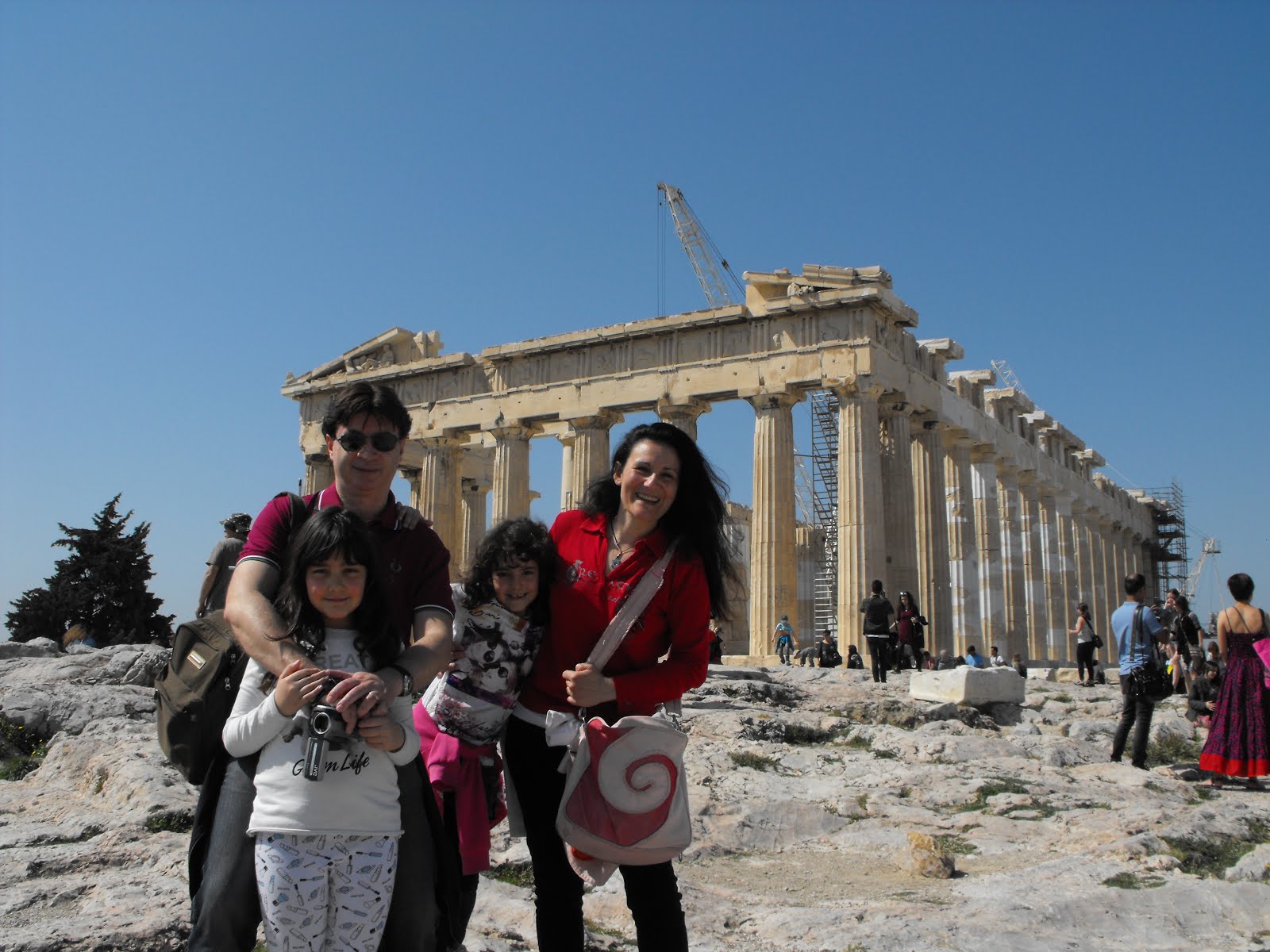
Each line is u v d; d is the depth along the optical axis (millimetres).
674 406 45406
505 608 5750
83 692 14586
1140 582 15516
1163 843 9781
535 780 5680
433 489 52906
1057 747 16328
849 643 39594
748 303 44750
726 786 12852
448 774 5617
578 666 5395
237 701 4691
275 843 4449
